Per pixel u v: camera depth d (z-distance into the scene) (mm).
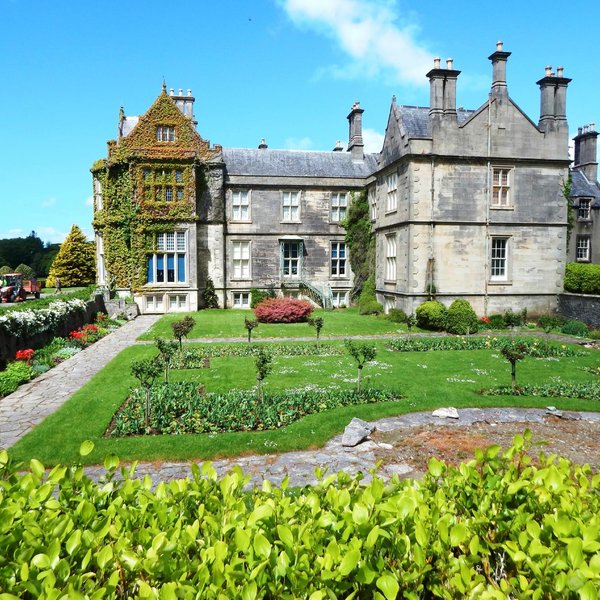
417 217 26406
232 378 14516
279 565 2812
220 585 2713
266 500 3531
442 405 11820
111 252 33125
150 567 2877
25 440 9500
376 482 3510
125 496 3719
